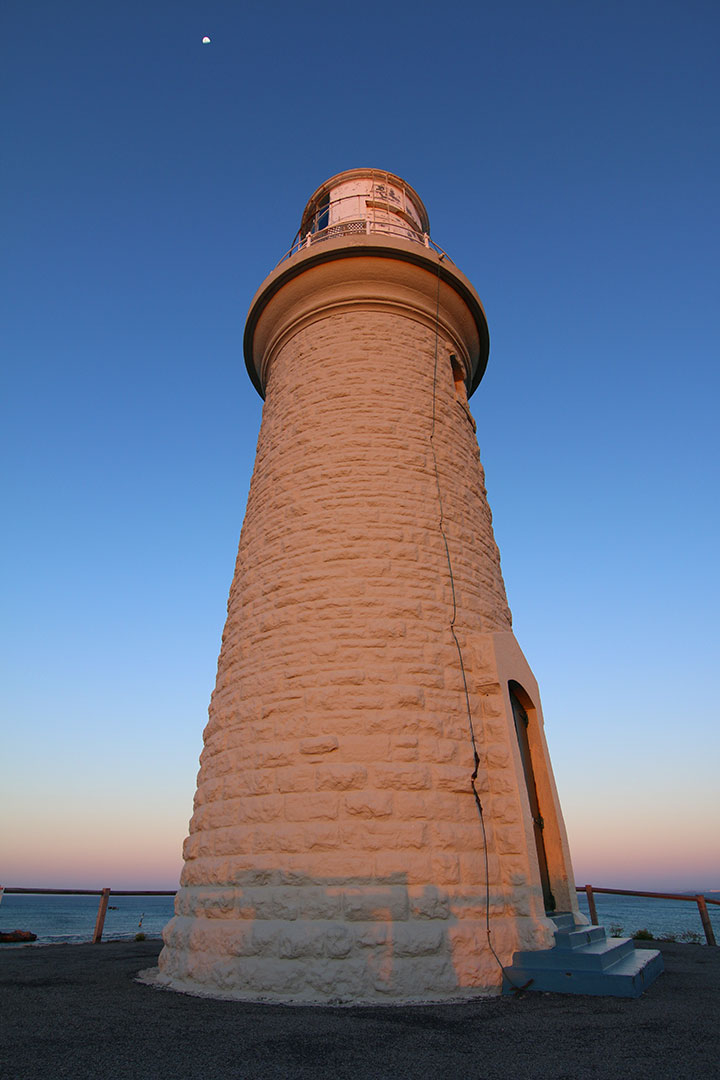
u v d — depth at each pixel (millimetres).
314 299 10391
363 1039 4207
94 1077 3404
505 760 7070
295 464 9023
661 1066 3609
